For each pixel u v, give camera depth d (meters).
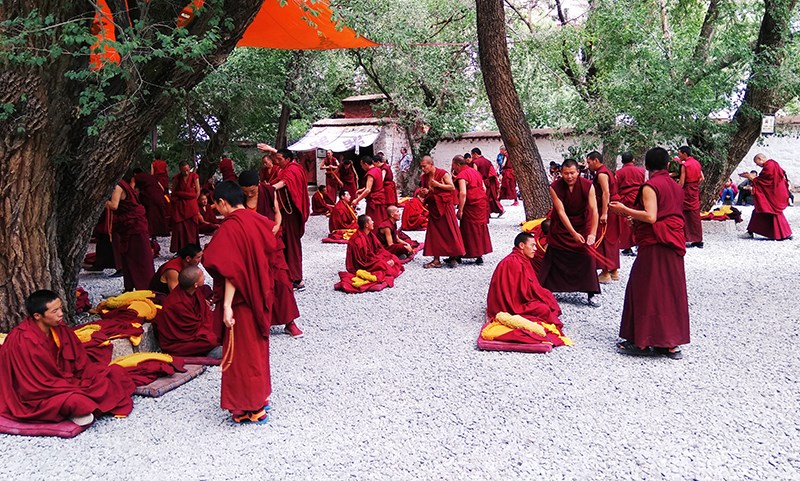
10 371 4.46
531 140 11.95
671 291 5.52
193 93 16.06
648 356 5.70
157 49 5.03
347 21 6.86
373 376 5.35
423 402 4.80
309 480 3.72
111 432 4.41
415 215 13.80
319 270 9.87
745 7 12.41
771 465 3.78
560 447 4.05
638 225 5.64
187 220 11.47
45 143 5.19
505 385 5.08
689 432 4.22
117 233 8.09
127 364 5.19
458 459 3.92
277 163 8.46
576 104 14.20
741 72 12.26
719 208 13.32
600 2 13.82
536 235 8.08
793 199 18.70
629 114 13.09
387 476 3.75
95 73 4.97
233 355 4.39
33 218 5.35
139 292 6.57
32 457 4.05
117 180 5.92
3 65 4.73
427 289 8.38
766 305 7.31
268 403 4.84
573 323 6.77
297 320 7.09
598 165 7.59
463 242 9.91
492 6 11.26
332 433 4.32
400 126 21.41
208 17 5.41
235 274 4.21
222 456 4.03
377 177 12.60
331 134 24.05
